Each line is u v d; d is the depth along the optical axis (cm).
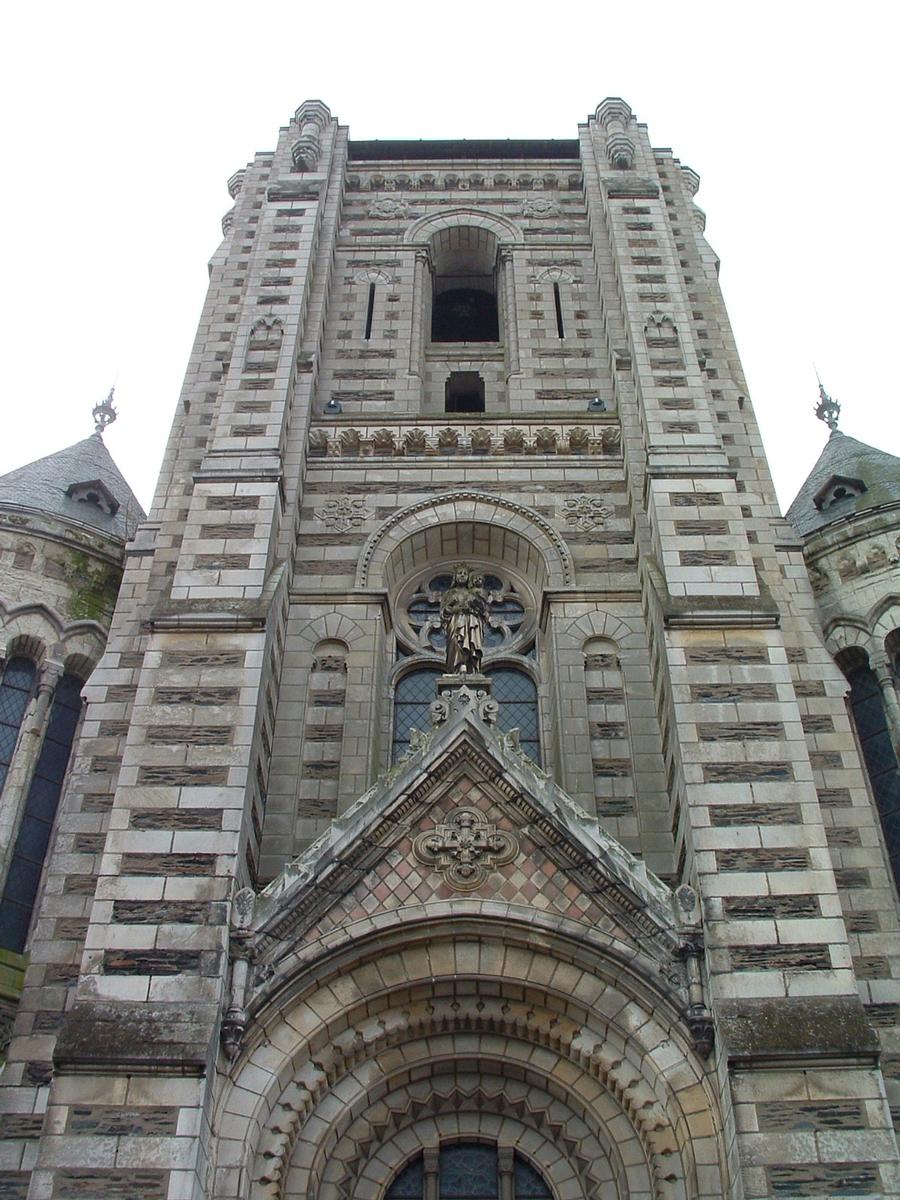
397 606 2734
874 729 2639
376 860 1902
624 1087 1753
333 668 2506
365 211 3769
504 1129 1852
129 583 2653
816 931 1777
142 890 1819
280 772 2325
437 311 3906
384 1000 1830
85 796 2258
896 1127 1870
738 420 3047
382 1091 1838
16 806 2472
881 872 2177
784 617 2561
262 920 1817
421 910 1850
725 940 1773
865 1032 1661
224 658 2130
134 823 1892
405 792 1955
